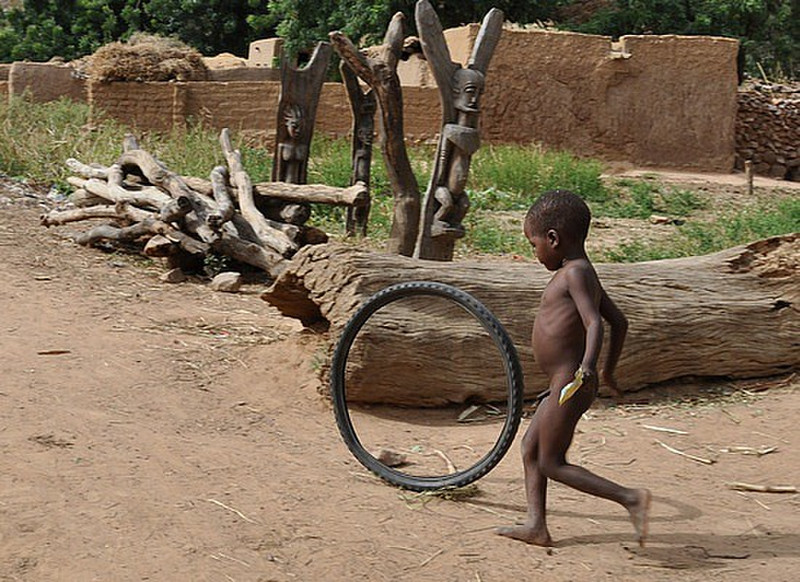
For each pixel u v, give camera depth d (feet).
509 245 51.72
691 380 28.91
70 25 160.76
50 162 59.36
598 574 16.48
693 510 19.71
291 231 41.81
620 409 26.61
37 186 56.39
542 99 88.58
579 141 90.12
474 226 54.54
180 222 41.32
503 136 87.97
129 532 17.15
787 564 17.16
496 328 19.62
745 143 99.91
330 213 54.95
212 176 43.62
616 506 19.79
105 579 15.56
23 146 60.70
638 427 24.99
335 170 65.51
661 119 91.91
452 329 25.50
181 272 40.14
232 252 41.06
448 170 37.47
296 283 27.07
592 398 17.71
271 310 35.91
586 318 17.31
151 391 25.53
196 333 31.63
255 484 19.72
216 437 22.67
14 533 16.81
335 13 110.52
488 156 77.46
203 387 26.30
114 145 63.05
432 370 25.39
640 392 27.99
